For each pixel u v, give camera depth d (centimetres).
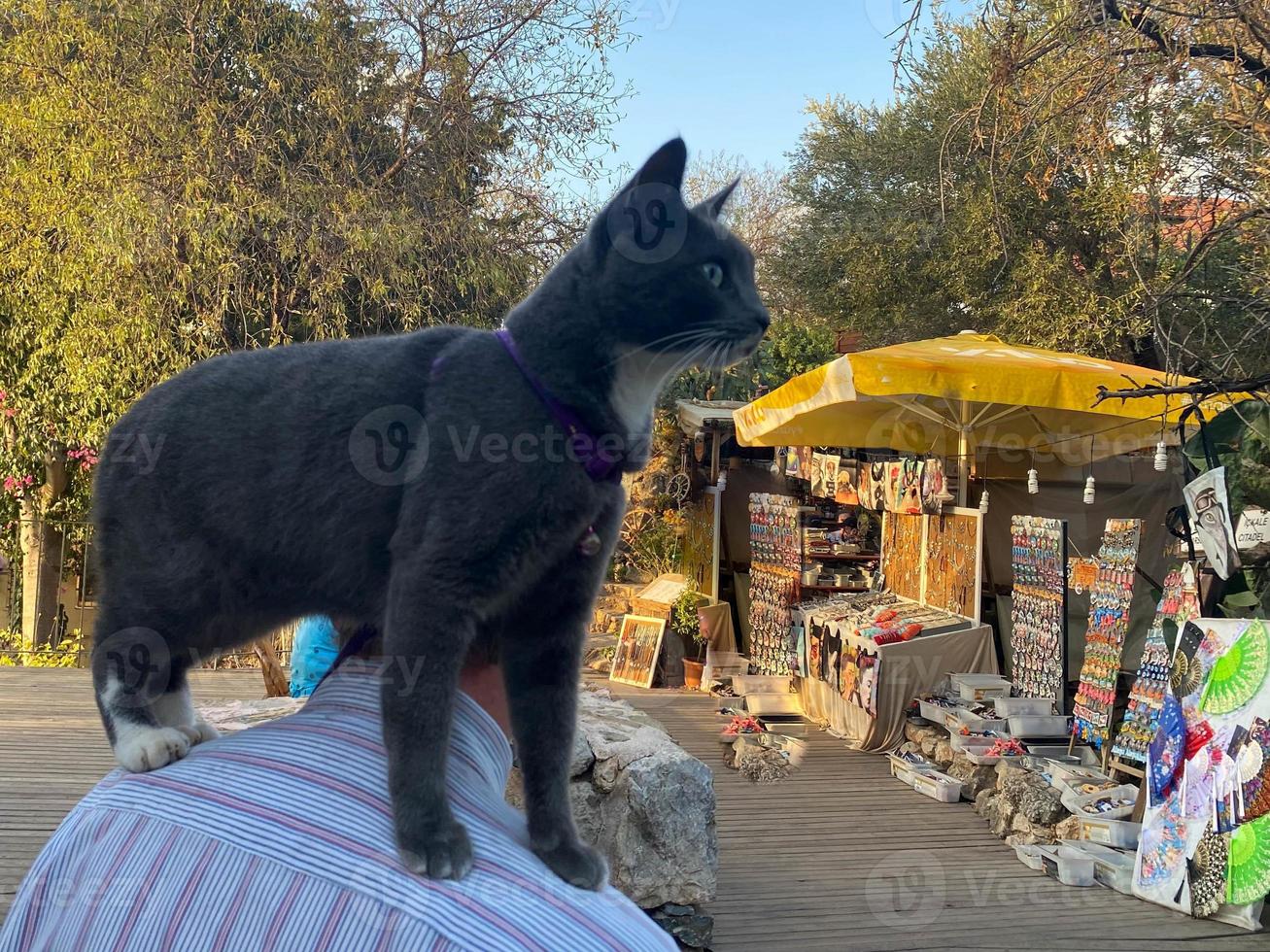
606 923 91
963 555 666
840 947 368
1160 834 425
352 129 933
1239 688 414
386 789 95
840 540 893
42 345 830
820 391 606
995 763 548
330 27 906
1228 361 447
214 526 112
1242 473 431
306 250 841
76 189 795
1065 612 587
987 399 562
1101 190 730
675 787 367
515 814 110
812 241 1411
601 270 111
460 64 941
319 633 346
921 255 1227
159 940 84
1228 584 466
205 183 793
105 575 116
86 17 833
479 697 118
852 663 660
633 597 912
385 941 82
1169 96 484
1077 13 445
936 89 1127
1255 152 490
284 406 111
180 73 834
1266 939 381
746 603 920
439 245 917
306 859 86
